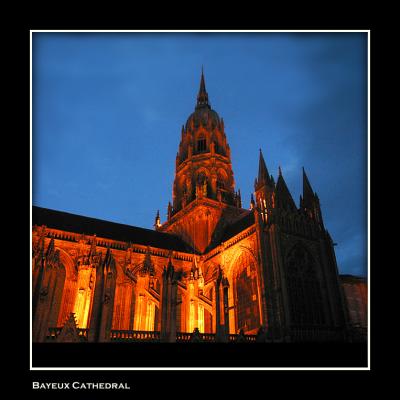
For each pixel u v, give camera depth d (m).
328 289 58.41
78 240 59.34
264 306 50.94
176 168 96.19
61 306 54.06
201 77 112.56
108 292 43.50
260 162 65.38
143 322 49.31
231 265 63.22
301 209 65.44
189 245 78.31
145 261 54.34
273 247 55.62
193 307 55.44
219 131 97.12
